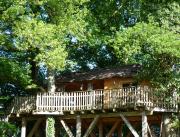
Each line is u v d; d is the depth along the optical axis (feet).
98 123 138.00
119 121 130.21
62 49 119.96
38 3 125.18
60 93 124.88
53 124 125.90
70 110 123.24
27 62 145.28
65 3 127.03
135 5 153.79
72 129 164.86
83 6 149.18
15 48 133.49
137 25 112.47
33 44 119.65
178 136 115.44
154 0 136.67
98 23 158.61
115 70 132.98
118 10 158.61
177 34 109.70
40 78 158.30
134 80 125.08
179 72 111.34
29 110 126.21
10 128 122.31
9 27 128.98
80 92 123.03
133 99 112.16
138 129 147.95
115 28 157.28
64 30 125.49
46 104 124.88
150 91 112.47
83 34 135.95
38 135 145.59
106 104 117.70
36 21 120.98
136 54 120.78
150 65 114.11
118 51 130.72
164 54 109.60
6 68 130.41
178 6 116.47
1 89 150.30
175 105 115.34
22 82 133.59
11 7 122.11
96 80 133.39
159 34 108.27
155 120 127.85
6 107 136.15
